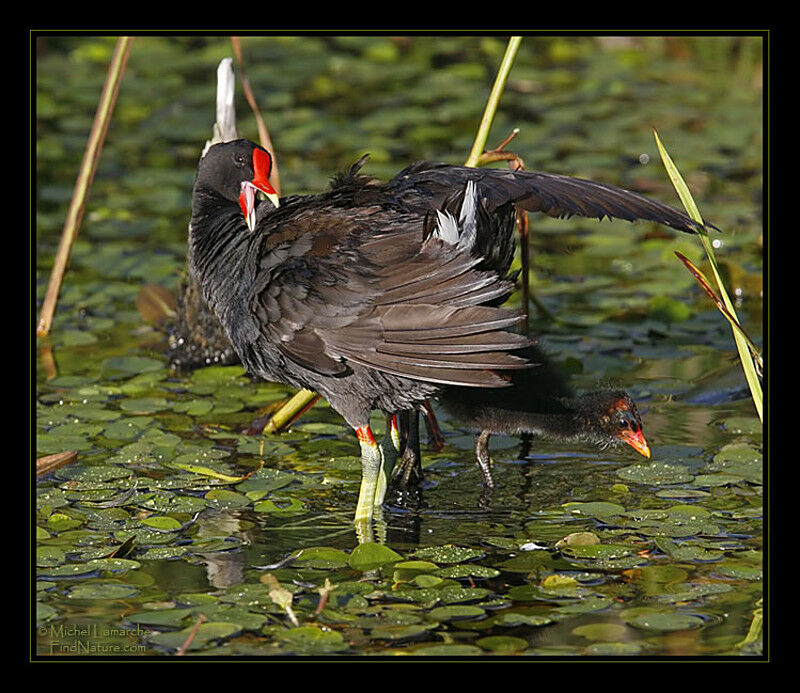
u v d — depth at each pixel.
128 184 16.48
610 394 9.73
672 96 19.28
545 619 7.37
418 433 9.72
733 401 11.00
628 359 11.91
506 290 8.05
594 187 9.16
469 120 18.45
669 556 8.23
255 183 9.53
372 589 7.76
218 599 7.63
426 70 20.72
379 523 8.90
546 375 9.88
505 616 7.42
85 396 11.11
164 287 13.45
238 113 18.84
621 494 9.29
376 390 8.67
